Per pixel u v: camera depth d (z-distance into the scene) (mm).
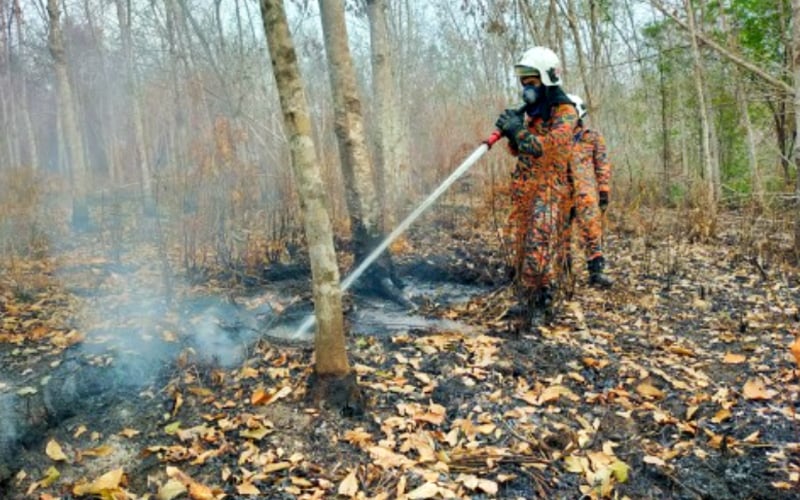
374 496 2197
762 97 7598
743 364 3223
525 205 3645
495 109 8852
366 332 3682
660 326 3809
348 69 4234
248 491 2205
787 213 6406
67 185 10836
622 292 4395
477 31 10078
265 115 9953
